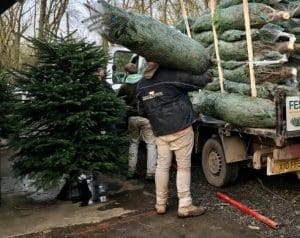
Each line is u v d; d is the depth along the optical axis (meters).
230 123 5.31
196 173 6.69
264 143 5.24
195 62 4.58
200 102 5.93
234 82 5.65
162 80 4.68
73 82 5.16
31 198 5.65
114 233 4.44
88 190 5.41
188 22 6.83
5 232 4.52
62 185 6.07
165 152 4.85
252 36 5.24
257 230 4.36
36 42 5.34
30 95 5.22
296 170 5.19
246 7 5.21
